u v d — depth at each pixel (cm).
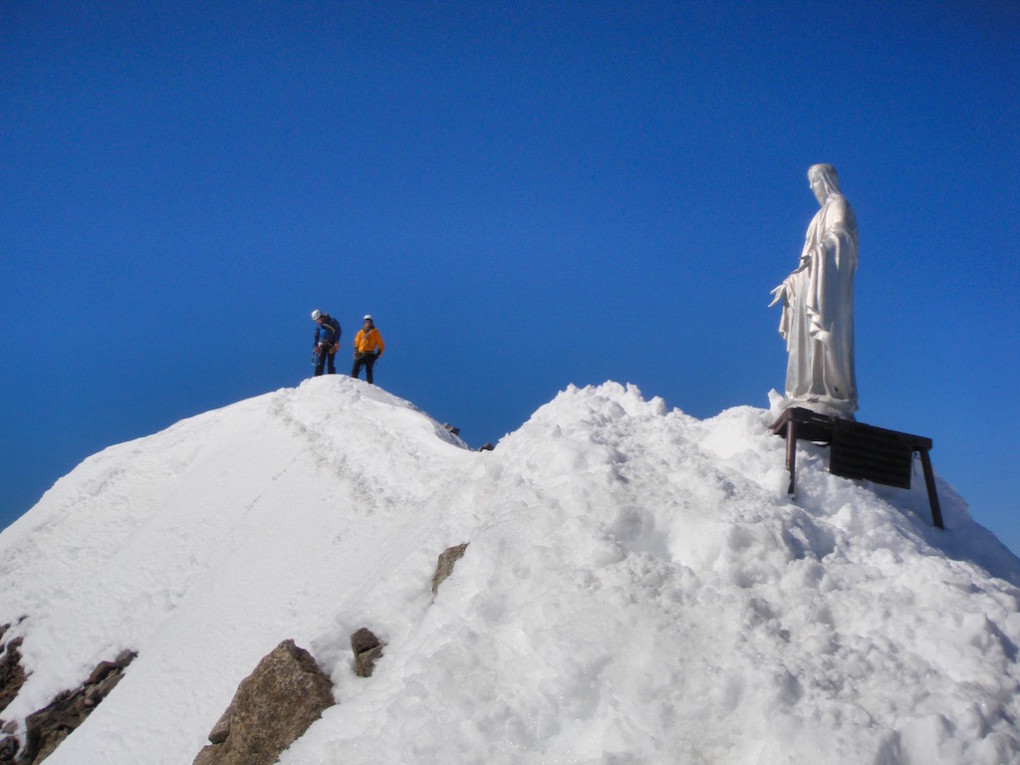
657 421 1362
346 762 852
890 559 1018
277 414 2464
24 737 1611
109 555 2089
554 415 1409
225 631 1528
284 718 1065
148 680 1498
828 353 1274
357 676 1084
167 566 1883
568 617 895
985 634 874
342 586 1452
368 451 2073
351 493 1877
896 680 822
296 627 1412
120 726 1411
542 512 1082
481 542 1066
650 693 816
